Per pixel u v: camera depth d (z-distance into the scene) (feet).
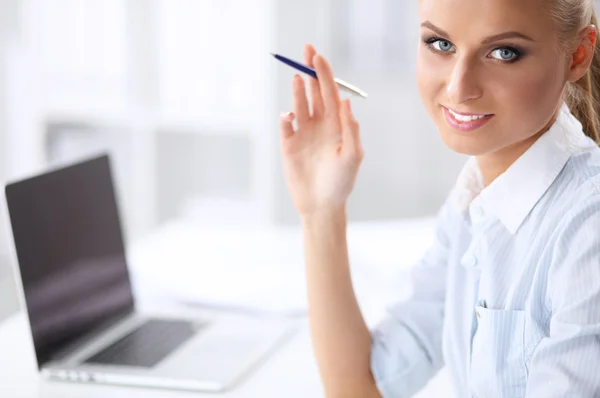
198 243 8.35
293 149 4.62
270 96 13.37
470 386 4.17
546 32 3.51
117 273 6.66
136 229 14.19
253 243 8.33
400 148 13.92
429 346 4.72
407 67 13.61
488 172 4.14
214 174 14.20
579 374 3.43
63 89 13.83
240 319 6.64
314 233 4.71
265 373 5.66
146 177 14.01
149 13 13.44
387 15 13.43
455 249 4.45
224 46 13.39
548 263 3.71
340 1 13.38
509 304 3.89
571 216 3.60
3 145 13.98
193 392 5.41
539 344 3.60
